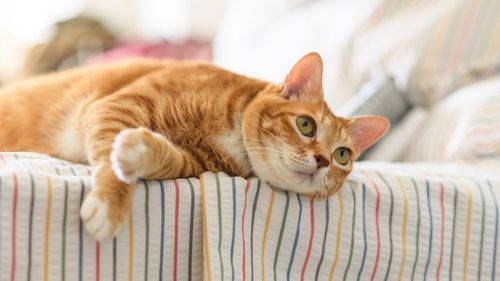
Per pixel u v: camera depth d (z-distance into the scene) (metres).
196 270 1.02
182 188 1.00
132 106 1.12
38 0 4.47
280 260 1.09
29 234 0.87
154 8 4.91
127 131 0.92
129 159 0.89
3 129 1.37
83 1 4.70
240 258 1.02
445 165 1.56
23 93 1.42
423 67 2.12
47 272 0.88
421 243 1.20
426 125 1.95
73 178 0.92
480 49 2.03
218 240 0.99
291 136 1.16
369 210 1.18
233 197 1.03
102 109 1.11
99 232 0.88
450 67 2.07
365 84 2.25
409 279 1.20
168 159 1.00
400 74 2.17
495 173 1.46
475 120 1.69
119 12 4.93
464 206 1.24
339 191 1.17
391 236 1.18
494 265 1.26
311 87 1.24
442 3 2.25
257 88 1.31
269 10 3.45
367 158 1.89
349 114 1.89
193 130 1.18
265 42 3.20
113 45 4.19
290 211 1.09
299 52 2.75
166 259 0.99
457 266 1.23
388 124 1.35
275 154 1.14
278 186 1.14
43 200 0.87
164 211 0.98
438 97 2.08
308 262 1.11
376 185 1.20
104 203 0.88
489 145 1.62
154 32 4.87
